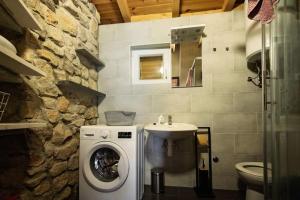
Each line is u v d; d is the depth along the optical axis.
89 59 2.36
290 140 1.03
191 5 2.46
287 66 1.08
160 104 2.46
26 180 1.34
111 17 2.72
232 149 2.28
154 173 2.21
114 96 2.56
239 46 2.33
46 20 1.58
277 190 1.18
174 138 2.04
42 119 1.50
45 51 1.56
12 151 1.31
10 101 1.29
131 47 2.61
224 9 2.38
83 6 2.21
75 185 1.93
